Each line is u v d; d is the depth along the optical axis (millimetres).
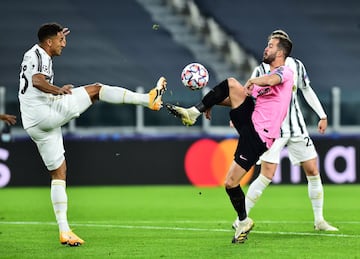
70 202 48094
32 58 27328
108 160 57812
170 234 31641
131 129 60969
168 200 49062
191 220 37812
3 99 59031
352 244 28094
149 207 45094
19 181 56938
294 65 32062
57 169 28453
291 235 30875
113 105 60812
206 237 30500
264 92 27188
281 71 26891
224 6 81062
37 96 27703
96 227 34594
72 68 74875
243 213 27953
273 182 57875
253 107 27375
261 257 24984
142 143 58062
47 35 27781
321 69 78438
